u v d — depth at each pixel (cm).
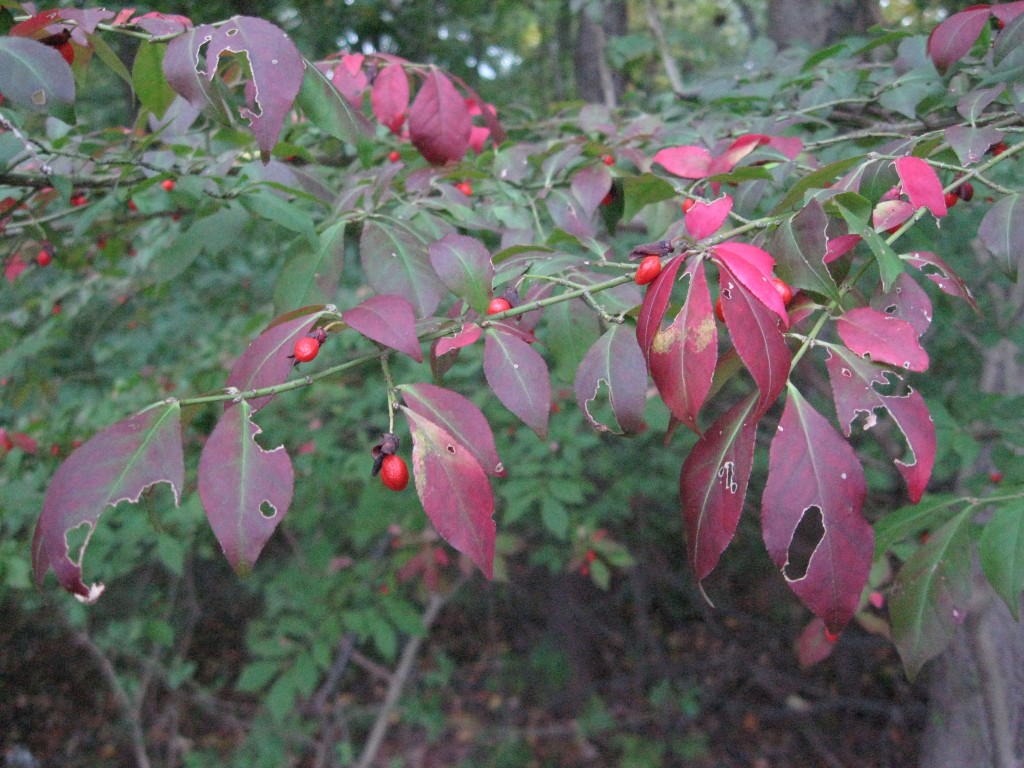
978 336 343
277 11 466
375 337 108
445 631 737
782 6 427
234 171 219
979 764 313
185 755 546
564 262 150
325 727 541
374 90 206
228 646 697
